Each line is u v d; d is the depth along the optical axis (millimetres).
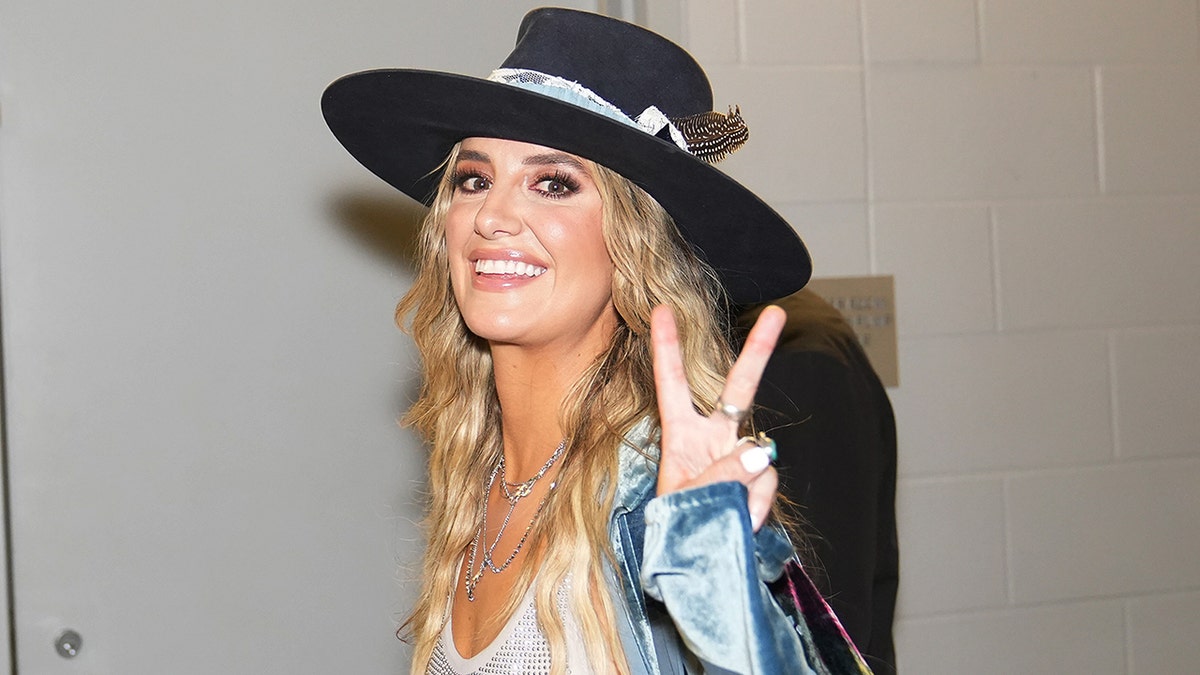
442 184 1334
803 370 1568
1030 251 2172
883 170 2102
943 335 2135
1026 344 2172
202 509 2074
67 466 2037
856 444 1559
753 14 2047
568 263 1154
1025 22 2164
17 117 2002
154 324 2055
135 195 2043
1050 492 2182
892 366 2109
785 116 2062
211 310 2070
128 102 2035
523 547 1201
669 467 925
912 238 2117
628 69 1187
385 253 2123
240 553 2088
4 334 2014
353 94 1276
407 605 2127
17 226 2012
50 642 2033
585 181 1164
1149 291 2221
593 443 1139
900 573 2121
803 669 923
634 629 1049
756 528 916
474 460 1350
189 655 2072
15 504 2025
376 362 2125
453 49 2127
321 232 2102
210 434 2074
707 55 2033
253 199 2078
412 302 1407
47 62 2008
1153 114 2221
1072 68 2186
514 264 1166
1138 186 2215
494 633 1150
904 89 2109
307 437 2105
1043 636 2176
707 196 1147
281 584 2102
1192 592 2227
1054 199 2180
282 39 2078
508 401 1254
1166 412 2229
